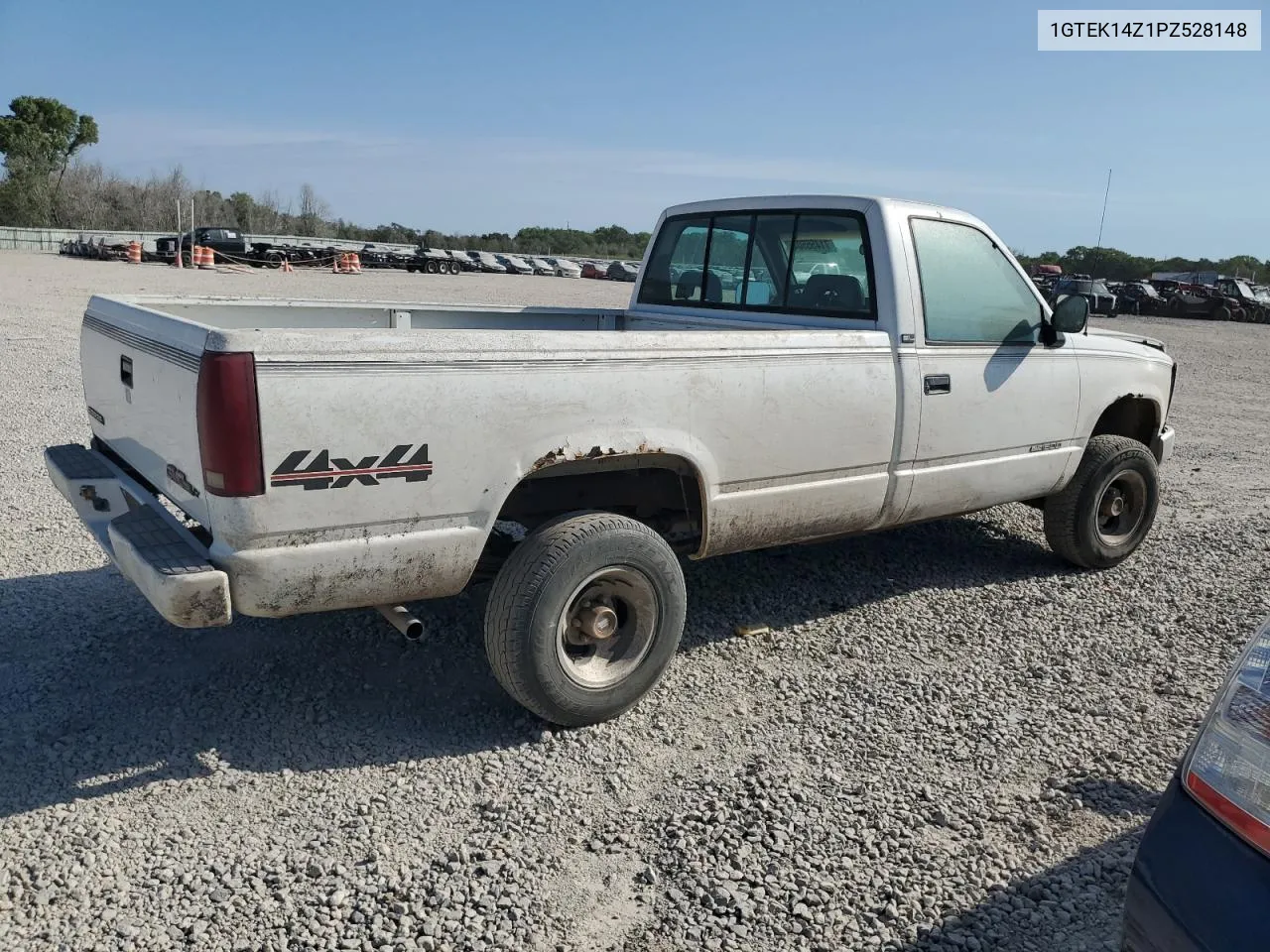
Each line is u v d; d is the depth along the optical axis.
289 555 3.14
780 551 6.04
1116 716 4.11
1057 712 4.13
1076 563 5.92
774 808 3.36
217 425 2.97
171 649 4.36
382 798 3.34
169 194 78.62
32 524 5.97
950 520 6.92
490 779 3.48
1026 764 3.72
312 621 4.71
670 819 3.28
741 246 5.41
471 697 4.07
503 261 59.81
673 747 3.76
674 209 5.88
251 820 3.21
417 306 5.41
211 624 3.10
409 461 3.28
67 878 2.88
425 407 3.28
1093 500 5.71
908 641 4.82
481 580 4.15
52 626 4.54
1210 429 12.04
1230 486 8.70
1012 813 3.39
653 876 2.99
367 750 3.66
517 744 3.74
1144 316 38.09
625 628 3.93
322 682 4.14
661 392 3.82
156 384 3.45
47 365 12.23
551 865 3.04
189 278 33.06
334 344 3.10
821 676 4.39
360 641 4.53
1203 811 2.09
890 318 4.61
